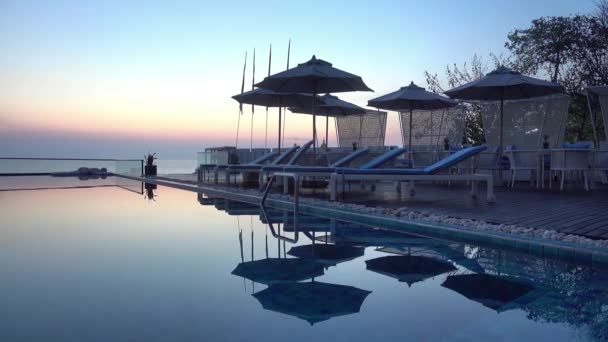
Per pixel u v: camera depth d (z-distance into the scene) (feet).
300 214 18.10
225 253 10.28
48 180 45.14
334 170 19.71
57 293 6.89
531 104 29.43
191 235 12.82
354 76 24.44
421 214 14.76
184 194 28.25
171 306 6.26
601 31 48.34
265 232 13.50
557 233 10.99
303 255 10.15
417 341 4.99
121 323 5.55
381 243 11.80
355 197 22.07
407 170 19.11
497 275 8.42
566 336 5.20
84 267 8.75
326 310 6.15
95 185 37.24
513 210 15.96
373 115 36.17
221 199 24.81
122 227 14.33
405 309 6.24
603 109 25.76
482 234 11.62
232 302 6.49
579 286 7.68
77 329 5.31
